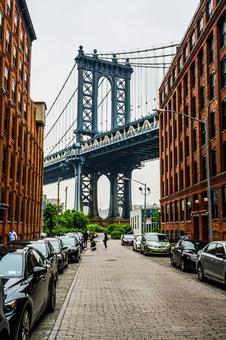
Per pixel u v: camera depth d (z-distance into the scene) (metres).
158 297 12.09
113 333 7.82
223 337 7.55
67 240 26.95
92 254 34.69
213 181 34.72
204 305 10.80
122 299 11.71
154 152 97.44
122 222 119.81
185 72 45.62
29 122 48.25
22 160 43.34
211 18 36.00
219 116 33.69
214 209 34.56
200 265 16.17
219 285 14.96
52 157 120.00
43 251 11.41
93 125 116.38
